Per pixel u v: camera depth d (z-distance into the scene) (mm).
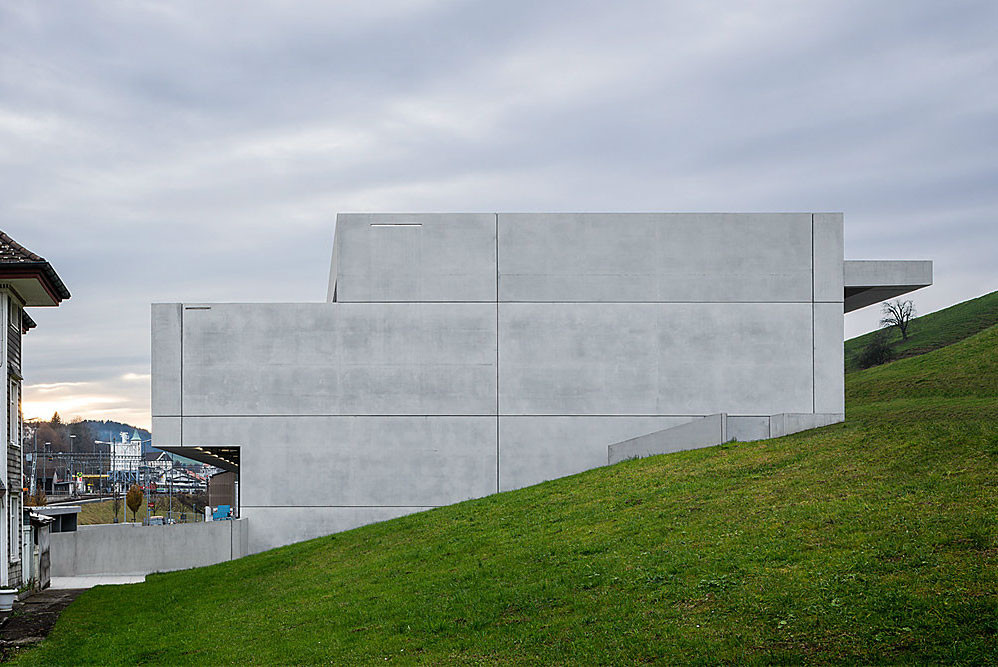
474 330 34750
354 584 20547
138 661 15828
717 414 32719
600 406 34688
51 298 25422
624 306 35000
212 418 34281
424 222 34969
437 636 14945
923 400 58969
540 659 12812
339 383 34531
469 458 34438
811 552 15266
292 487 34250
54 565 32000
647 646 12531
